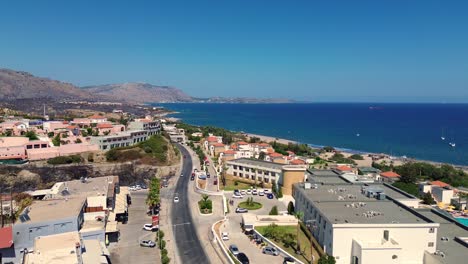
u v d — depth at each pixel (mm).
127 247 92188
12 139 188125
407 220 81250
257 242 93875
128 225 108562
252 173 168625
